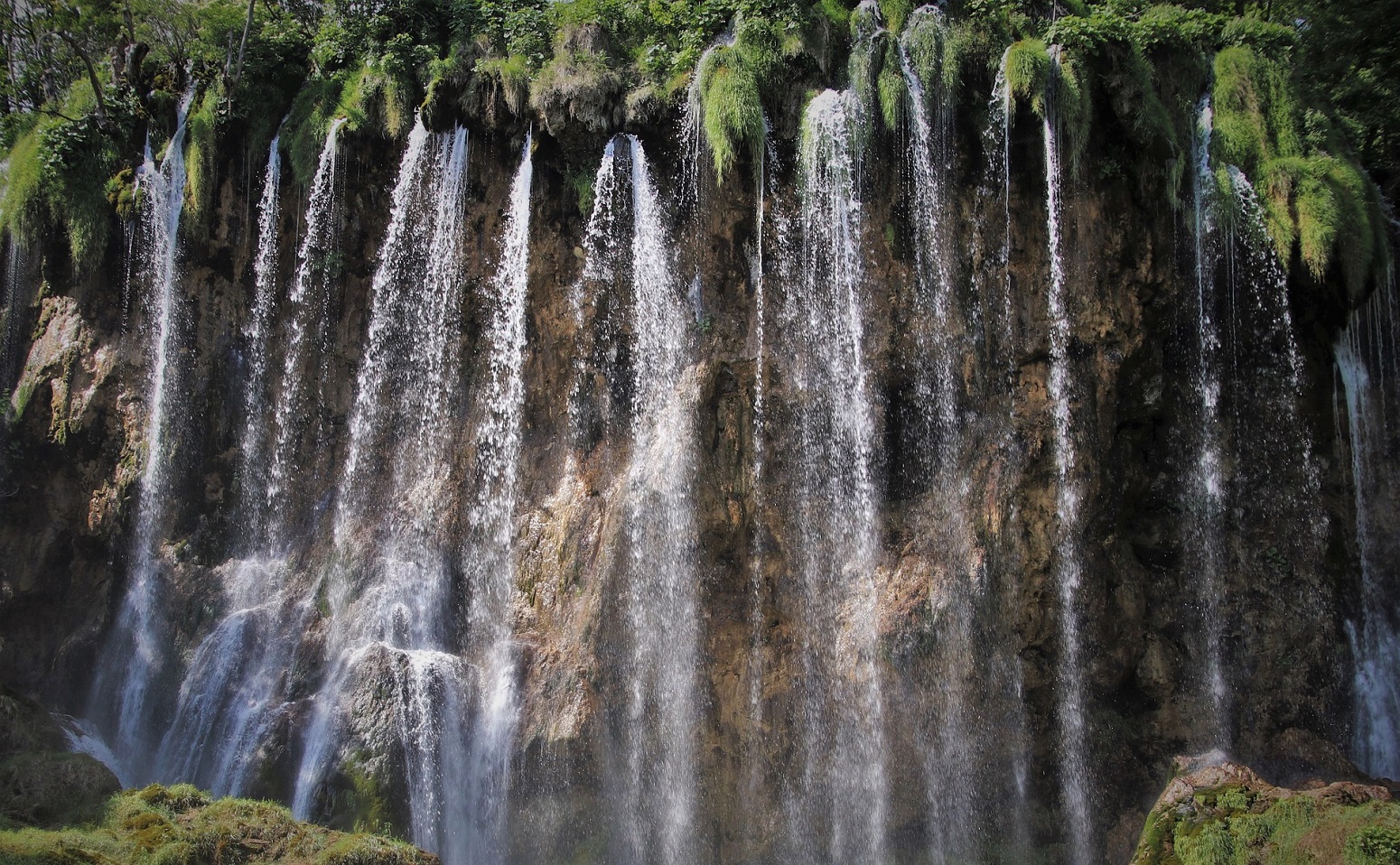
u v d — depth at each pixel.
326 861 13.87
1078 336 17.95
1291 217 18.91
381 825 15.88
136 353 21.33
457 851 16.83
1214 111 19.59
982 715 17.19
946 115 18.47
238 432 21.53
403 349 21.17
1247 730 18.41
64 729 18.41
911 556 17.84
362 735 16.59
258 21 23.33
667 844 17.31
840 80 19.11
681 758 17.62
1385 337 20.00
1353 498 19.78
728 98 18.36
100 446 21.06
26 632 20.83
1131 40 18.30
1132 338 18.11
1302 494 19.50
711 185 18.92
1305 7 23.02
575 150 19.88
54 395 21.23
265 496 21.28
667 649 17.91
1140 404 18.61
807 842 17.31
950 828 17.09
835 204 18.53
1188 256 18.73
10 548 20.91
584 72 19.61
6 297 22.42
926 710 17.09
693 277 19.22
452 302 20.78
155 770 18.66
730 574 18.39
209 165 21.39
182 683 19.53
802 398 18.62
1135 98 18.05
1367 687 19.17
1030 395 17.97
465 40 21.59
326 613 19.70
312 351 21.56
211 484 21.31
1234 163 19.19
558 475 19.62
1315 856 12.49
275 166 21.72
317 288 21.50
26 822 14.59
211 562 20.98
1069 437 17.67
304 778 16.69
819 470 18.50
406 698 17.05
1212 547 19.11
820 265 18.67
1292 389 19.53
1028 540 17.47
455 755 17.28
